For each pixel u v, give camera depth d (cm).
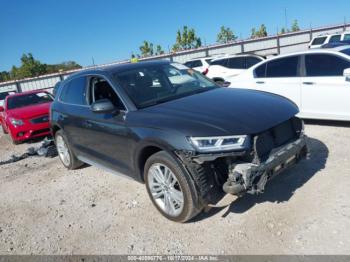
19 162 762
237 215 375
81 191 520
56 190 543
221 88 479
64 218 441
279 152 350
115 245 360
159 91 445
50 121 622
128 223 400
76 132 538
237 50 3103
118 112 421
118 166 454
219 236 344
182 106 392
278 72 712
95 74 492
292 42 3064
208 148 324
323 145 545
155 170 381
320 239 314
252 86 753
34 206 495
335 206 360
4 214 486
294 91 681
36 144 930
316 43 1883
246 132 326
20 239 408
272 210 373
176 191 363
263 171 329
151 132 365
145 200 451
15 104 1050
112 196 482
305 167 465
